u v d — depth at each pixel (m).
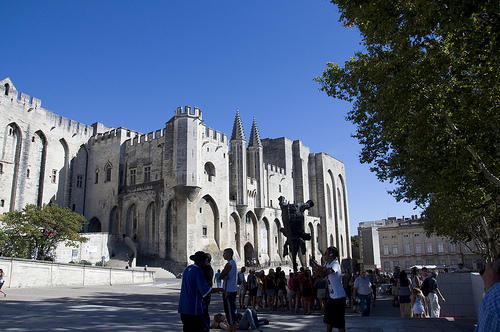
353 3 12.37
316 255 76.12
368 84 21.05
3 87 47.88
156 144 53.16
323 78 23.39
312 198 83.12
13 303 15.07
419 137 16.55
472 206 18.86
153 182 51.84
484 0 10.27
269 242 66.50
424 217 39.56
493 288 4.26
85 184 58.84
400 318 12.48
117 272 33.56
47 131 53.22
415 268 14.11
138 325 10.62
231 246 56.88
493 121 14.78
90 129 60.75
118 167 56.00
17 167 48.50
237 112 63.00
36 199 50.81
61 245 39.62
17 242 33.78
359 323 11.31
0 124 46.91
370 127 24.58
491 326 4.07
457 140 15.80
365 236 94.69
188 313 6.88
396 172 25.62
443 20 10.90
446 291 19.44
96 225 57.44
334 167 91.19
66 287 26.78
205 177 51.66
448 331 9.89
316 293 18.59
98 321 11.16
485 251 33.88
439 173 19.34
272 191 70.44
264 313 16.83
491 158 15.38
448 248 75.44
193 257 7.97
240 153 60.81
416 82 15.52
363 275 14.08
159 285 33.22
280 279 18.80
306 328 11.09
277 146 77.81
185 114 50.00
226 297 9.58
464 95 15.21
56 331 9.21
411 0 11.76
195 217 48.94
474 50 12.41
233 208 57.84
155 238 49.97
